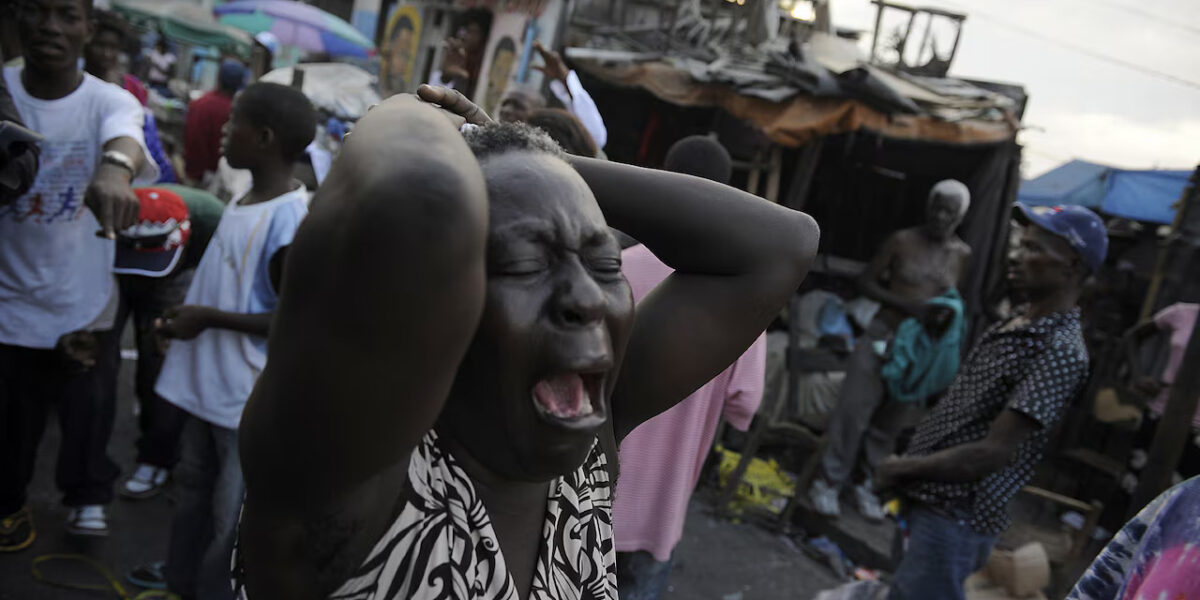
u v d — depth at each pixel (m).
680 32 8.03
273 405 0.59
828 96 5.89
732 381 2.52
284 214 2.65
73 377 3.13
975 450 2.64
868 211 7.48
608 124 7.72
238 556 0.75
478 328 0.70
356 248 0.53
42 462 3.98
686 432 2.45
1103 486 6.00
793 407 5.93
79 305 3.01
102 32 4.45
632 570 2.51
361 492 0.66
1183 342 5.50
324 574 0.67
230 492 2.66
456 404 0.74
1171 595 1.02
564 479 0.87
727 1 7.62
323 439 0.58
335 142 7.23
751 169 6.70
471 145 0.77
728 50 7.25
